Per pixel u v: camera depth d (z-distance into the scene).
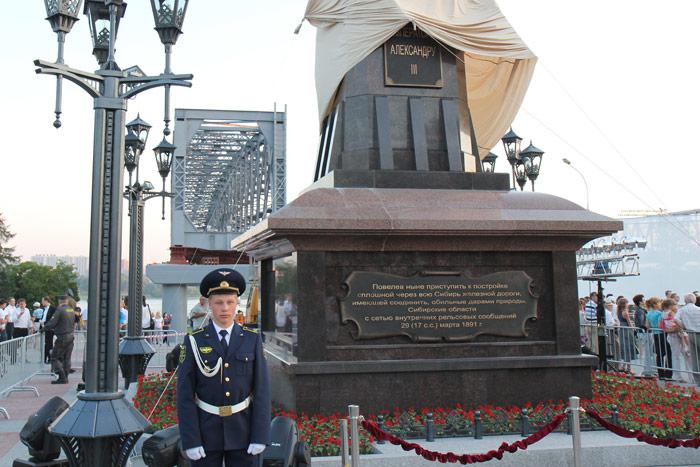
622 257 21.16
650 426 8.74
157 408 10.45
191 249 49.97
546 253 10.73
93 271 6.52
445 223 10.02
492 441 8.60
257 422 5.14
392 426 8.84
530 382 10.24
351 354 9.91
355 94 12.08
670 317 15.96
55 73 6.28
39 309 29.39
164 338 25.22
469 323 10.32
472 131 12.64
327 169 12.73
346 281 10.02
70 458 6.22
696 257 21.23
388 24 11.91
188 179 104.44
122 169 6.67
